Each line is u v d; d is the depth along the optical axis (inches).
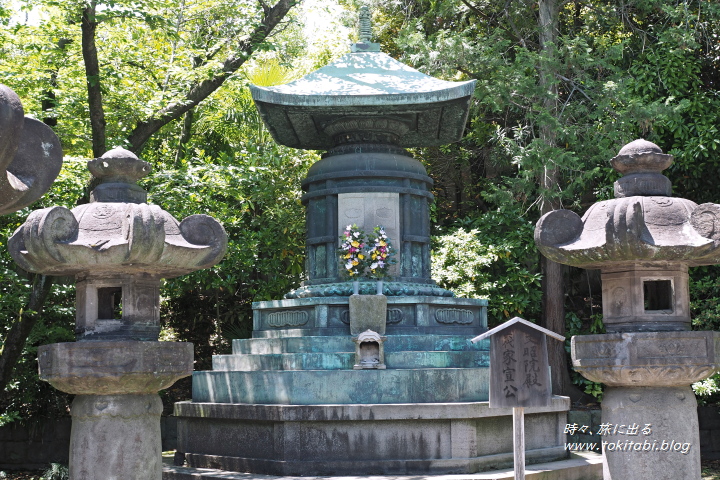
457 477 293.3
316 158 528.7
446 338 348.8
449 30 542.9
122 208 226.1
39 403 451.2
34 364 441.4
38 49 370.6
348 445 307.4
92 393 227.1
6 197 163.9
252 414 316.8
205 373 354.3
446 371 321.7
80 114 418.0
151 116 420.5
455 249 503.8
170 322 588.1
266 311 379.2
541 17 498.6
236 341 371.9
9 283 389.7
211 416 334.0
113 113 417.7
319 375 318.0
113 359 221.5
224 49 482.6
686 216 229.1
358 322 339.0
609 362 233.1
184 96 422.9
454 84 358.6
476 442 311.6
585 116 482.9
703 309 451.5
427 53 493.7
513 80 472.1
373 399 316.5
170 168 476.4
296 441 307.1
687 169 491.2
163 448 467.2
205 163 462.6
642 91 496.4
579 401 503.8
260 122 532.1
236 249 494.3
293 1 437.4
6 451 446.6
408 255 380.2
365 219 376.2
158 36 440.1
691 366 228.7
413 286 369.7
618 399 238.2
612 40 539.5
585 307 575.8
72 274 242.7
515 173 589.6
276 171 519.5
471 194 618.5
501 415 322.0
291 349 343.6
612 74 486.9
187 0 449.1
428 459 306.2
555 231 239.9
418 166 393.7
